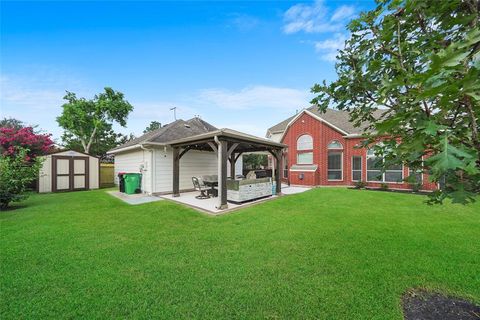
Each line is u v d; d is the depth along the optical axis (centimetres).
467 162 106
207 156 1253
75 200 891
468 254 362
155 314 228
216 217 612
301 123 1512
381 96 155
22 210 702
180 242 423
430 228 499
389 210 685
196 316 226
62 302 245
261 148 1074
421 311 232
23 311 231
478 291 264
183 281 288
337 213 648
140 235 462
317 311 232
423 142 127
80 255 364
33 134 1234
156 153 1044
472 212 654
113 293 262
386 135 186
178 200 866
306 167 1451
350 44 200
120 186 1141
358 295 257
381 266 323
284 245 405
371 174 1277
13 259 348
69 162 1248
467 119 132
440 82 105
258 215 630
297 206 755
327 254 365
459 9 147
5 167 738
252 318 224
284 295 258
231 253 372
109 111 2391
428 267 319
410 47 160
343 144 1380
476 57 118
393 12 169
